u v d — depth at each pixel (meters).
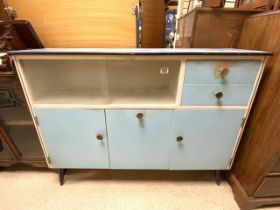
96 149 1.06
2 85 0.93
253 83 0.86
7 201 1.08
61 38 1.19
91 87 1.09
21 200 1.09
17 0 1.09
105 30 1.16
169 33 2.02
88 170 1.32
